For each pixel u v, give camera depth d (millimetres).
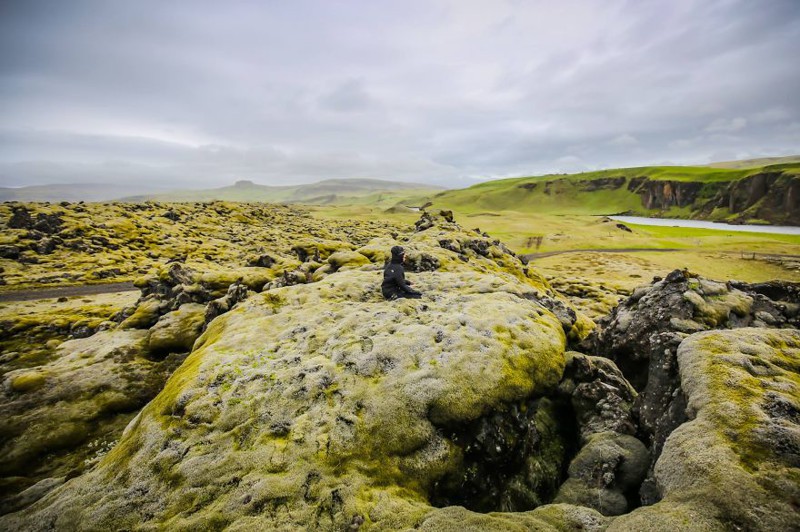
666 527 7707
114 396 24172
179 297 32875
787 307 18859
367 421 13016
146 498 11062
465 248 48625
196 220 145875
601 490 11953
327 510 10273
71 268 75562
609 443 13398
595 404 15922
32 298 56625
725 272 113438
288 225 167125
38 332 40781
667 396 13445
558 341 18344
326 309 21766
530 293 24594
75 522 10570
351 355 16078
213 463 11828
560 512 9383
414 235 56031
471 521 9352
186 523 10094
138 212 138375
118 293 60625
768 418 9516
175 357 27719
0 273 69375
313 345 17500
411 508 10359
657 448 11922
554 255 151625
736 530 7324
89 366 26375
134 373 26109
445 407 13578
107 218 116750
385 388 14242
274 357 16984
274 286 30422
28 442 20562
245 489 10891
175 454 12359
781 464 8258
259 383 15016
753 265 119875
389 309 20438
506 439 13859
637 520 8125
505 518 9367
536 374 16125
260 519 10031
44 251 82750
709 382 11422
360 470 11641
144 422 14117
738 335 13711
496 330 17844
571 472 13180
